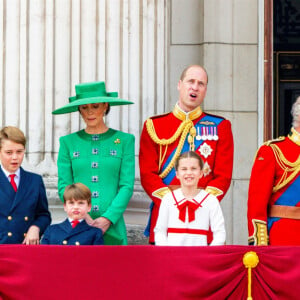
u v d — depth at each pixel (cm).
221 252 2803
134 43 3716
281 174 3105
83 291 2781
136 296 2786
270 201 3128
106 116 3653
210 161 3212
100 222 3139
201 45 4219
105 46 3672
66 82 3641
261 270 2803
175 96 4203
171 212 3028
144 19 3747
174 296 2788
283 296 2809
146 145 3256
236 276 2803
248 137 4219
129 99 3697
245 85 4225
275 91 4547
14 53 3662
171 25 4222
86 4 3662
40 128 3631
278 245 3048
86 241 3028
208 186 3170
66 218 3353
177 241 3011
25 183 3102
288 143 3125
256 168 3123
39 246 2786
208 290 2789
